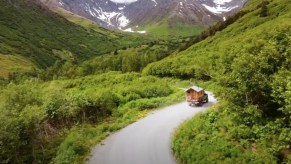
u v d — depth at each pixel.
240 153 26.86
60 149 34.44
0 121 35.06
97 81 98.12
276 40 34.19
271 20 142.50
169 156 30.89
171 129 39.72
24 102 45.25
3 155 34.50
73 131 40.28
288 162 24.33
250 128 29.61
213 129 32.47
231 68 33.56
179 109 52.03
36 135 38.91
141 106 54.50
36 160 34.81
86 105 48.09
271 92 28.22
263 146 26.86
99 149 34.12
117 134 39.41
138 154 31.94
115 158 31.25
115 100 57.94
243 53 32.22
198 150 28.38
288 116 25.83
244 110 29.58
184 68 100.50
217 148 27.88
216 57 99.88
